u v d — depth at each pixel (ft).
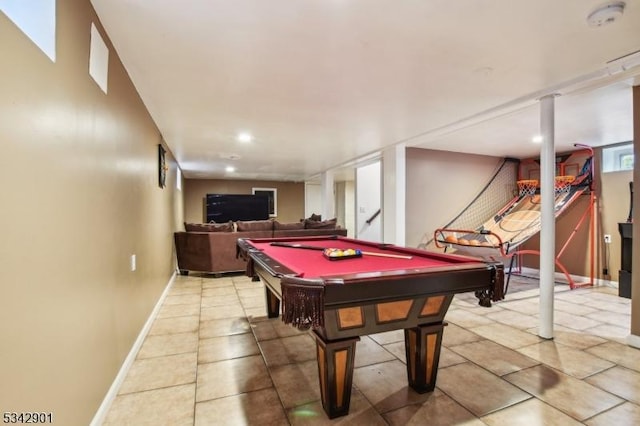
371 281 4.77
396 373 7.05
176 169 20.20
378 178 22.24
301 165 22.66
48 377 3.79
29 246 3.45
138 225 8.55
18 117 3.28
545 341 8.77
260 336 9.11
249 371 7.16
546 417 5.51
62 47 4.20
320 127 12.59
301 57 6.94
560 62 7.13
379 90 8.81
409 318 6.03
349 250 7.60
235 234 17.06
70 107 4.43
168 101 9.60
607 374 6.97
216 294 13.56
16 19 3.25
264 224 17.76
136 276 8.21
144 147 9.61
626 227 13.08
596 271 15.53
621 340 8.84
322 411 5.72
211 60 7.08
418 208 16.56
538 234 17.76
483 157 18.17
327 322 5.32
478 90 8.75
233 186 32.01
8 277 3.10
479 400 6.01
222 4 5.15
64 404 4.18
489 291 5.82
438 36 6.08
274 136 14.06
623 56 6.84
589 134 13.24
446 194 17.22
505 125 12.09
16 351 3.21
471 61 7.10
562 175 16.80
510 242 13.96
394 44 6.38
